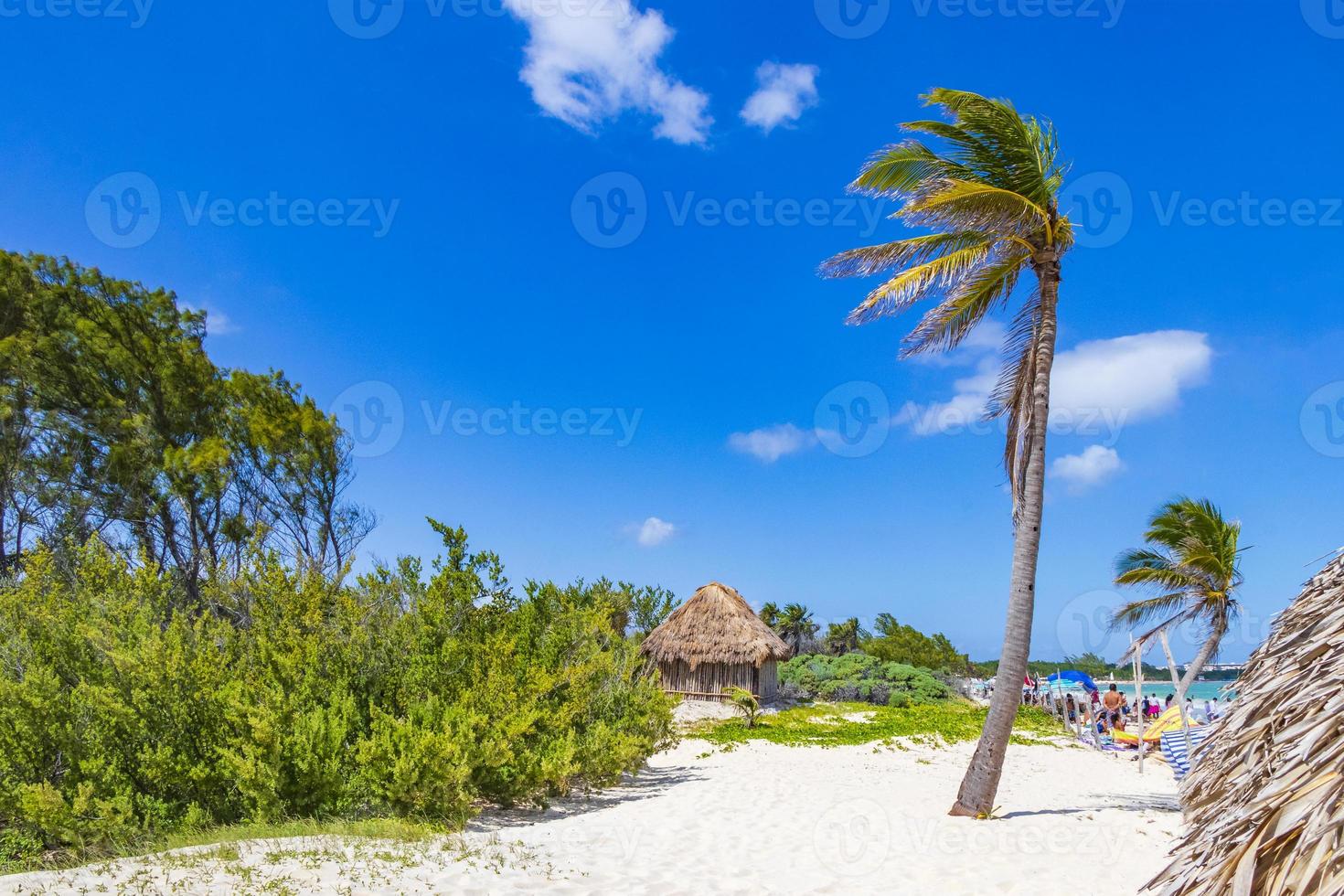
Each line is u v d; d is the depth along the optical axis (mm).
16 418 18484
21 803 7332
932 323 11438
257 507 21406
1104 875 7066
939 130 10297
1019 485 10562
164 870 6059
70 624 9625
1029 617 10148
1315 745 2207
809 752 17469
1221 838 2406
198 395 21156
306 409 22766
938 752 18547
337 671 10562
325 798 8781
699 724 23250
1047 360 10492
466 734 9438
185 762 8336
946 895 6543
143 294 21500
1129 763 18703
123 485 19000
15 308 19469
